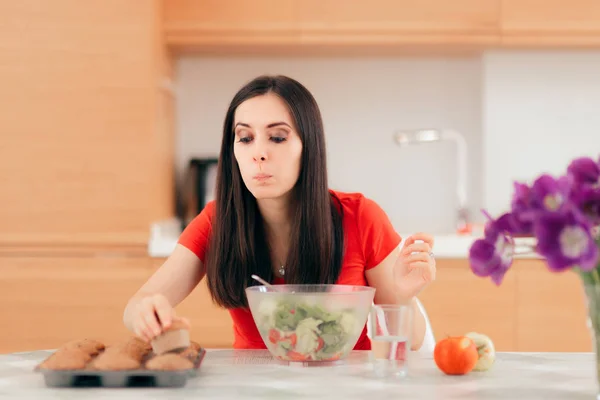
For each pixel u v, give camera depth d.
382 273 1.69
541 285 2.98
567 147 3.45
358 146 3.57
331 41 3.17
